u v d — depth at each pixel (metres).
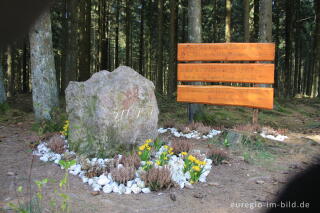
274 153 6.30
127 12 24.88
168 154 5.56
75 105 5.93
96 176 4.60
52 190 4.02
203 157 5.51
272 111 12.52
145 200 3.90
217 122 9.54
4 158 5.45
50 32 8.13
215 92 8.71
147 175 4.38
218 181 4.70
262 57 8.08
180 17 29.33
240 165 5.52
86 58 16.86
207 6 24.16
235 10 29.20
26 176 4.55
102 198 3.89
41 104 8.00
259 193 4.13
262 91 8.16
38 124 7.90
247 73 8.26
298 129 9.40
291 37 21.30
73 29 14.39
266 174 4.99
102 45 22.75
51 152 5.79
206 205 3.76
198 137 7.64
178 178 4.57
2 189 3.97
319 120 11.10
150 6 26.12
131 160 5.08
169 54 18.28
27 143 6.55
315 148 6.51
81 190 4.12
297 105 15.09
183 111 11.86
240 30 30.39
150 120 6.18
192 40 9.20
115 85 5.75
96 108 5.61
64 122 7.55
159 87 20.16
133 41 41.47
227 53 8.44
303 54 37.41
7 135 7.29
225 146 6.71
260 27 10.18
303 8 27.53
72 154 5.46
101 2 22.48
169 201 3.88
